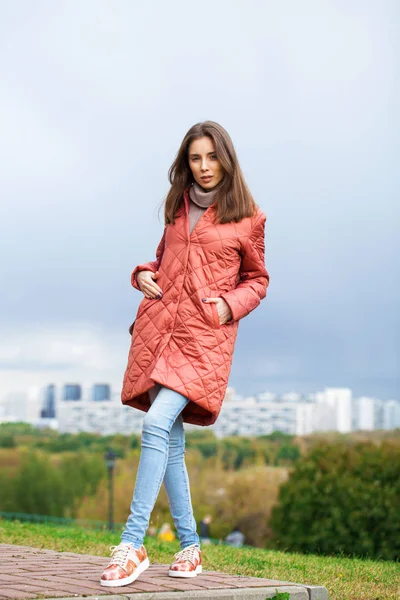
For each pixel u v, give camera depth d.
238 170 4.32
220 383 4.20
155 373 4.11
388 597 4.82
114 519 32.12
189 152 4.34
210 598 3.83
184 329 4.18
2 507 39.53
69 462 39.94
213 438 38.94
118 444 42.72
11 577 4.22
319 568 6.04
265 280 4.46
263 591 4.03
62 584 3.96
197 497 34.88
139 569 4.01
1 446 41.97
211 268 4.26
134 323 4.40
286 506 22.11
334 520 20.48
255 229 4.36
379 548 19.69
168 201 4.42
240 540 32.94
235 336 4.36
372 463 20.92
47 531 8.18
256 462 35.94
